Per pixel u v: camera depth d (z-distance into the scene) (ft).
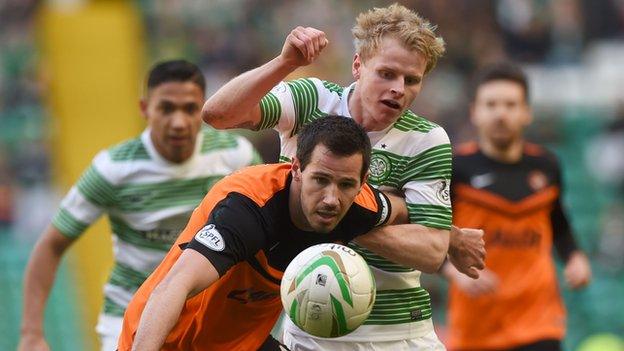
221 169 92.89
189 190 91.71
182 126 88.79
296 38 62.34
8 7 229.66
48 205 206.28
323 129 58.95
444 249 66.85
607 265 200.75
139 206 90.89
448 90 220.02
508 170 108.27
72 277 194.39
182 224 91.61
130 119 200.85
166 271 63.00
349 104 67.72
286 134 68.74
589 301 191.83
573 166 224.74
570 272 108.37
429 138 67.72
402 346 72.59
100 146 198.90
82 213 91.15
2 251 201.67
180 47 226.79
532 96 232.73
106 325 91.71
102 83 202.49
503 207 107.24
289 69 63.31
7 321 190.60
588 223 211.61
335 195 58.75
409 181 67.72
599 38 245.65
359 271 60.54
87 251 190.19
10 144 209.46
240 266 62.59
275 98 66.85
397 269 70.85
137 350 56.95
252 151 95.35
